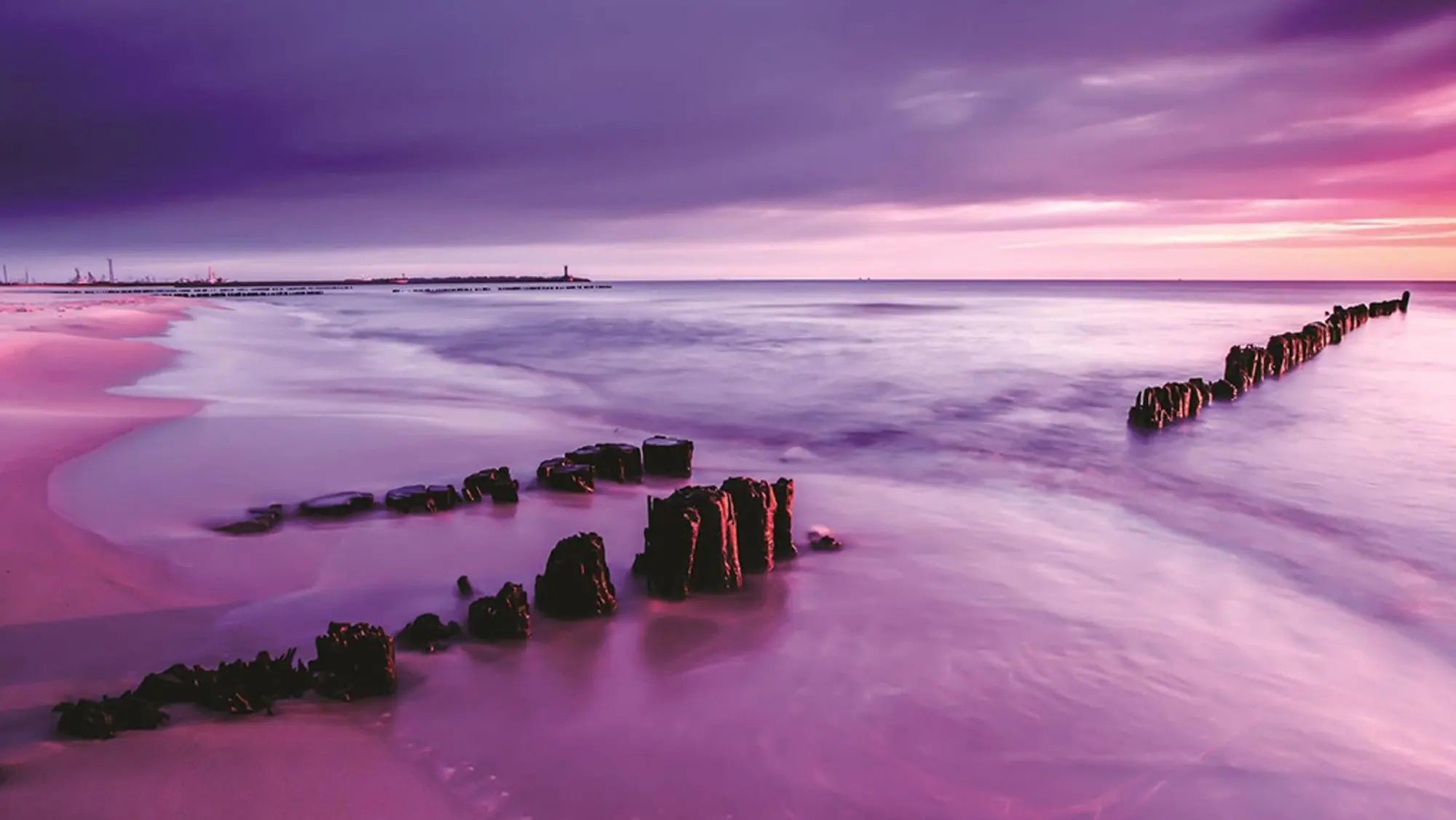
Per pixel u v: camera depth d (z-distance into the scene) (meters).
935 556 11.86
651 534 10.22
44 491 12.33
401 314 86.31
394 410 22.91
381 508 12.92
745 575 10.86
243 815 5.52
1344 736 7.36
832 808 6.02
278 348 43.34
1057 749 6.89
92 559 9.85
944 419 24.45
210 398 23.64
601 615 9.35
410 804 5.82
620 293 199.00
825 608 9.80
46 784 5.68
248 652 7.98
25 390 22.56
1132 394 29.31
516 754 6.58
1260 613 10.23
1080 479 17.66
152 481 13.58
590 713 7.27
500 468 14.50
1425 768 6.90
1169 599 10.52
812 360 39.09
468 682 7.74
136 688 7.04
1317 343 44.72
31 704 6.77
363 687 7.35
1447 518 14.95
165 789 5.72
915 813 6.00
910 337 52.78
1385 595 11.18
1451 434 22.80
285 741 6.48
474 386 29.73
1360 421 24.84
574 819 5.80
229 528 11.40
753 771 6.45
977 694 7.78
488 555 11.07
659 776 6.34
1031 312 86.31
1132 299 129.75
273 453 16.12
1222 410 26.59
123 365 29.73
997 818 5.98
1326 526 14.41
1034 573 11.27
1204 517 14.84
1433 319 75.06
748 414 25.02
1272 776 6.66
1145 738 7.14
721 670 8.16
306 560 10.55
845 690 7.82
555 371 35.03
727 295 173.38
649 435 21.23
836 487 16.09
